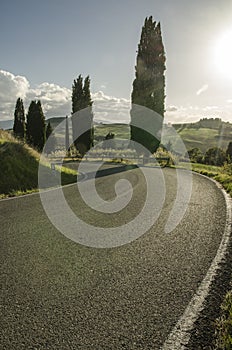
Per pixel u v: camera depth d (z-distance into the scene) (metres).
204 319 3.24
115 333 3.02
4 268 4.62
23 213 8.51
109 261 4.93
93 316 3.32
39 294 3.82
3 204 9.95
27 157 17.80
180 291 3.88
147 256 5.16
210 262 4.86
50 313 3.38
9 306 3.54
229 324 3.00
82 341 2.90
